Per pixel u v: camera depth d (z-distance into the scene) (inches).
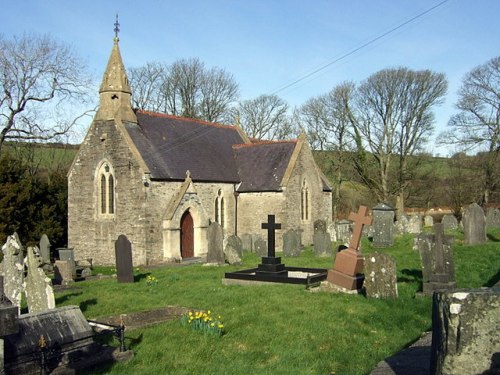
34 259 473.1
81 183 1219.9
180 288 624.7
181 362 333.7
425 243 547.5
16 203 1157.1
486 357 169.8
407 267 705.0
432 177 1966.0
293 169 1322.6
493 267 640.4
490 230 1102.4
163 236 1137.4
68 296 587.2
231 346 369.1
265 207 1311.5
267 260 679.1
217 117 2285.9
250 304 496.7
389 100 1843.0
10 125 1418.6
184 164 1232.8
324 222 1254.3
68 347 316.8
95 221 1193.4
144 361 333.1
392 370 270.1
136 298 561.9
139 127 1210.6
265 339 381.4
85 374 305.6
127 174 1135.0
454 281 516.1
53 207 1252.5
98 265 1161.4
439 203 2023.9
